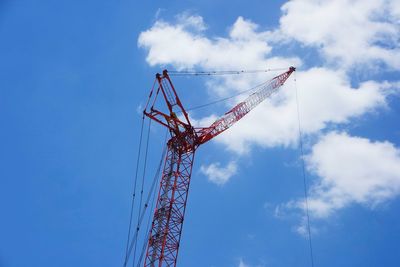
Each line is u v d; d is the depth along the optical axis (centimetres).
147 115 9612
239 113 10819
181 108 9781
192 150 9662
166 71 9950
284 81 11781
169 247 8350
